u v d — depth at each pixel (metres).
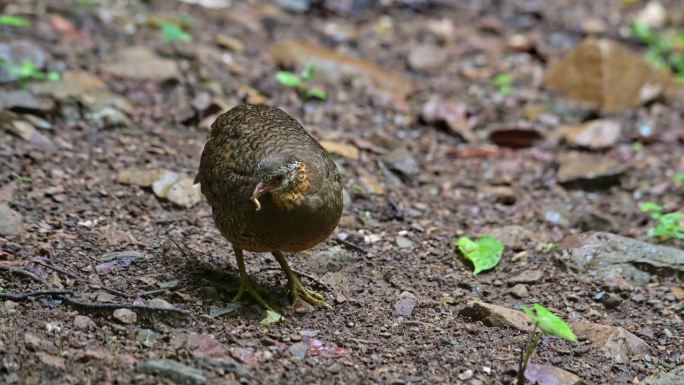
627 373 8.31
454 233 11.35
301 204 7.96
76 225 10.15
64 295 8.41
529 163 14.02
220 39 16.59
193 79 14.94
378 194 12.20
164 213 10.82
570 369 8.28
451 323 9.00
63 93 13.15
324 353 8.12
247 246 8.45
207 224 10.66
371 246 10.73
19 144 11.79
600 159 14.26
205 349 7.83
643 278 10.35
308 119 14.37
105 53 15.23
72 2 17.23
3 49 13.91
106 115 12.98
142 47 15.70
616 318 9.57
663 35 20.53
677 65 19.03
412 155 13.89
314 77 15.83
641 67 16.88
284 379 7.61
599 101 16.44
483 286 10.08
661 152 14.78
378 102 15.41
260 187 7.80
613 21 21.19
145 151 12.35
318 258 10.13
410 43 18.48
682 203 12.85
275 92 15.12
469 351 8.43
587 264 10.49
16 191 10.66
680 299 9.90
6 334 7.67
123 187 11.22
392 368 7.99
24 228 9.80
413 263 10.45
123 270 9.25
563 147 14.80
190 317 8.36
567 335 6.99
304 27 18.69
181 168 12.05
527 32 19.97
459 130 14.67
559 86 16.86
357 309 9.16
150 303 8.38
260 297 8.91
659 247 10.71
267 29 18.20
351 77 15.99
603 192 13.30
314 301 9.09
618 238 10.86
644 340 9.02
